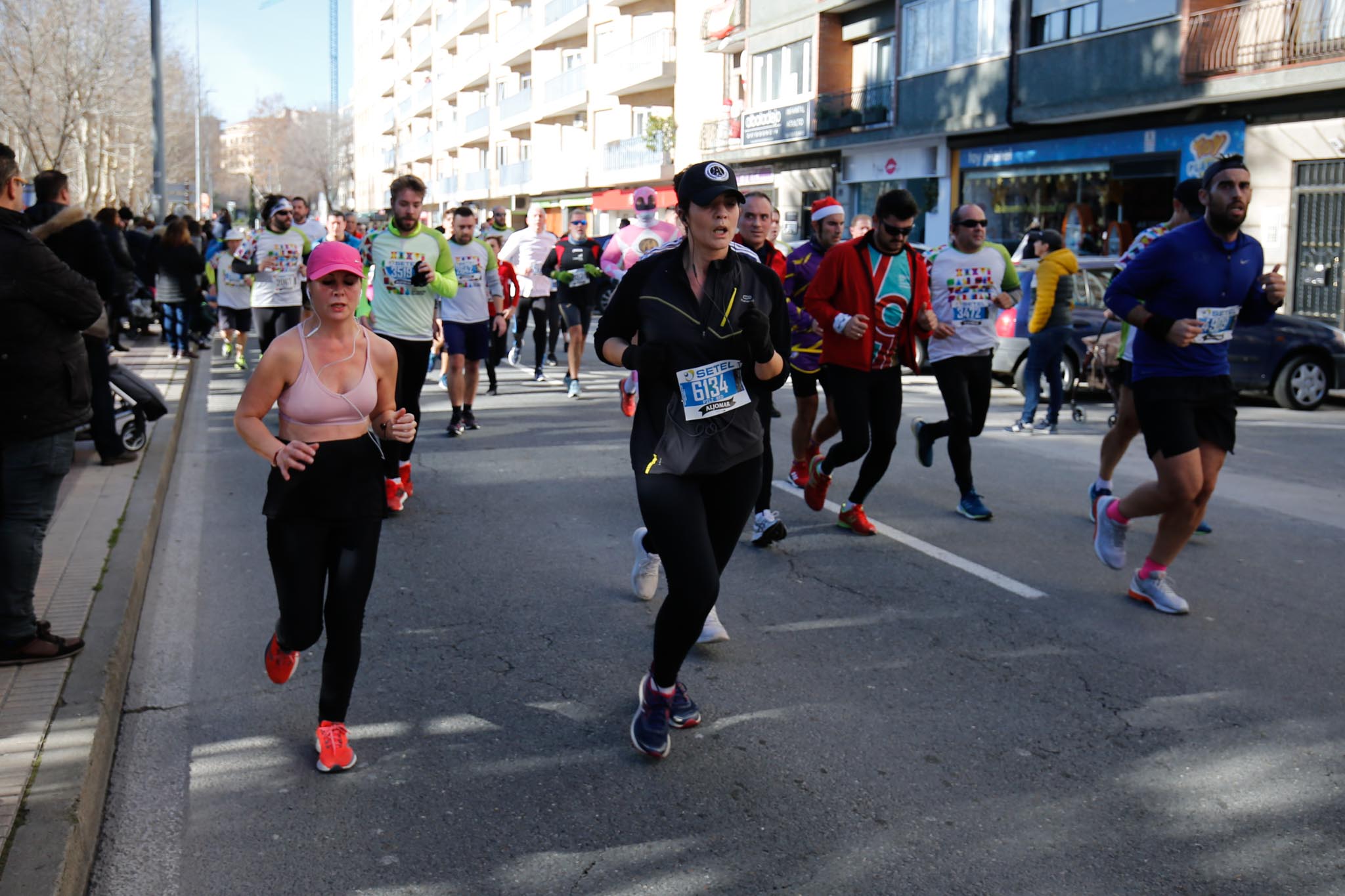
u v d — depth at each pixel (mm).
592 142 47562
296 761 4180
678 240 4141
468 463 9617
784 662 5129
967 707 4637
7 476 4555
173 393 13211
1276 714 4574
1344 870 3445
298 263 13195
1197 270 5480
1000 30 24469
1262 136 19938
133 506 7352
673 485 3998
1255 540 7211
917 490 8617
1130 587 6023
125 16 36125
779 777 4051
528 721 4508
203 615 5824
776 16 32844
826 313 6785
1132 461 9859
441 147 73750
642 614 5777
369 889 3363
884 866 3475
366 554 4066
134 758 4215
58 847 3254
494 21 61750
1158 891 3340
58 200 6797
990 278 7426
